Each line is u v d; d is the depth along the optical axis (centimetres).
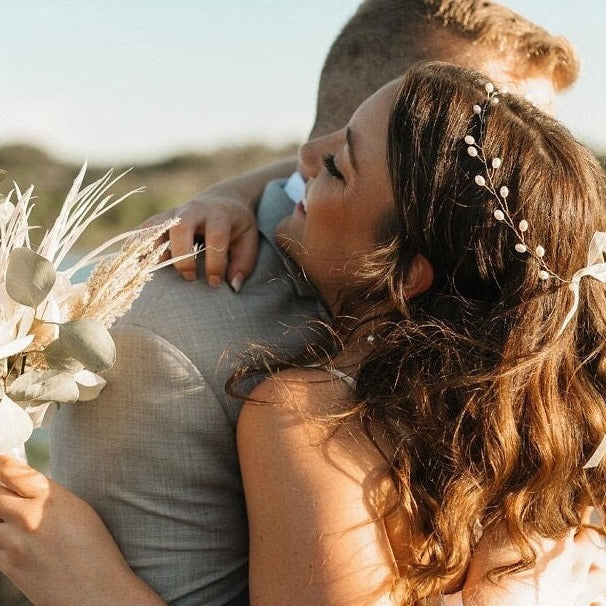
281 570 169
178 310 192
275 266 211
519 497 181
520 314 185
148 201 980
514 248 186
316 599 164
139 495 188
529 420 186
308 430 175
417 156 186
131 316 191
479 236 185
